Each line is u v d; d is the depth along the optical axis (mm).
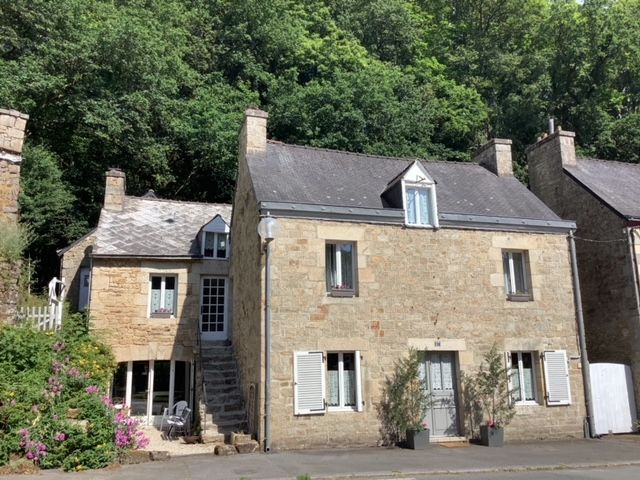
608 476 8477
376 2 35219
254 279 11930
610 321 14305
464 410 11922
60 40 22797
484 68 33688
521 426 12195
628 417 13242
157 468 8617
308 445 10711
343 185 13328
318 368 11070
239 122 26531
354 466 8883
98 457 8602
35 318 11773
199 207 18953
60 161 25406
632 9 32219
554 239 13594
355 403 11266
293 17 35156
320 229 11758
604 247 14617
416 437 10898
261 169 13023
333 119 27188
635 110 32031
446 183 14703
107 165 26172
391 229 12328
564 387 12664
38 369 9695
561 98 31828
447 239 12688
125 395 14797
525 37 34656
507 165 16062
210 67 31641
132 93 24219
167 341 15219
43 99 23172
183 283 15750
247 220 13102
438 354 12266
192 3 33000
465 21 36219
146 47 24375
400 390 11320
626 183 16422
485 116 30594
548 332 12914
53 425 8633
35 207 21688
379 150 27078
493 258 12938
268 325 10883
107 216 16938
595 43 30875
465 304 12438
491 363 12078
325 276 11594
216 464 9023
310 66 32656
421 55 34812
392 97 28703
